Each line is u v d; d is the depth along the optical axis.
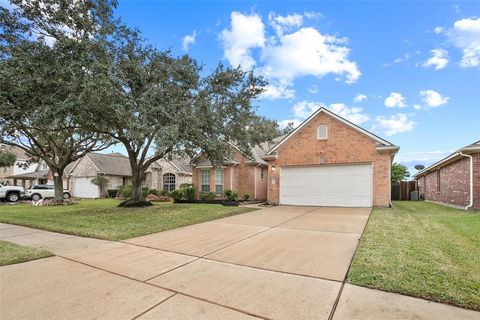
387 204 13.19
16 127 10.58
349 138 14.03
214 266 4.60
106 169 28.88
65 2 11.28
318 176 14.76
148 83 10.88
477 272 4.06
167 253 5.42
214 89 12.94
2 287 3.75
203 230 7.79
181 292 3.57
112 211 12.08
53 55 9.48
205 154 14.43
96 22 11.80
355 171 13.89
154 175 26.42
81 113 9.88
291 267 4.50
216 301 3.31
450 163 14.84
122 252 5.52
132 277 4.12
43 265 4.71
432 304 3.16
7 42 10.71
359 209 12.61
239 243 6.20
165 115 10.11
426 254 4.99
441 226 7.81
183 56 11.81
